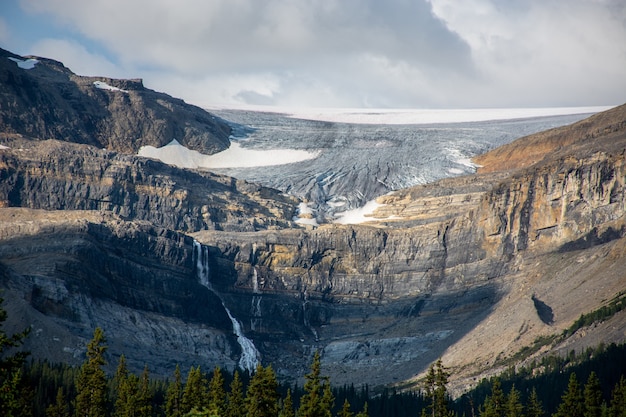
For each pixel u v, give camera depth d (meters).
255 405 194.75
